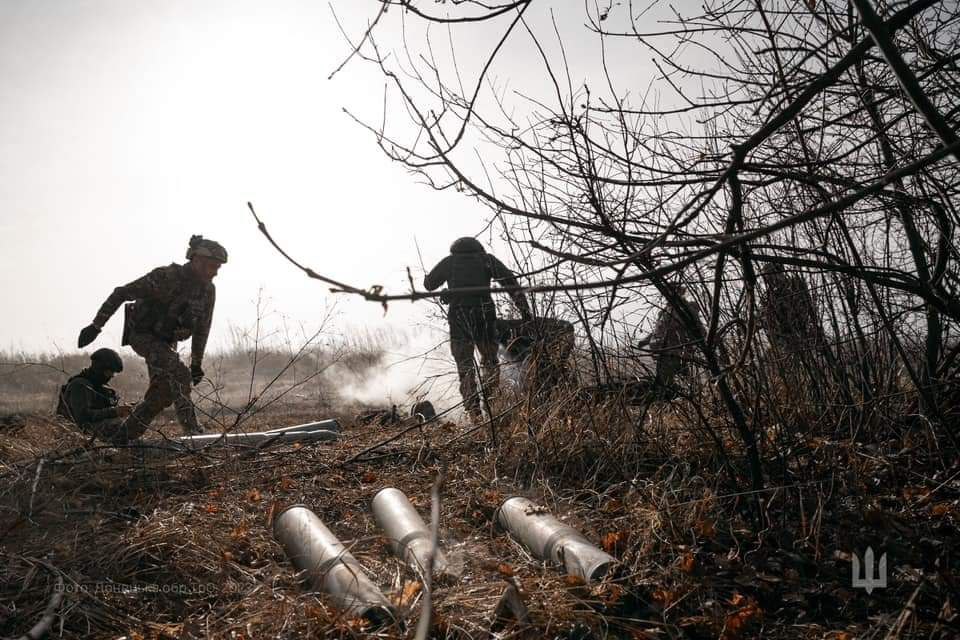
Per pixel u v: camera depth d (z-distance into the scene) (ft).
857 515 12.62
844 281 14.03
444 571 11.32
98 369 20.99
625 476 14.64
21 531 13.10
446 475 16.15
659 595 10.82
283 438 20.03
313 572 11.36
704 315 14.16
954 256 13.12
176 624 10.69
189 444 18.80
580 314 14.98
